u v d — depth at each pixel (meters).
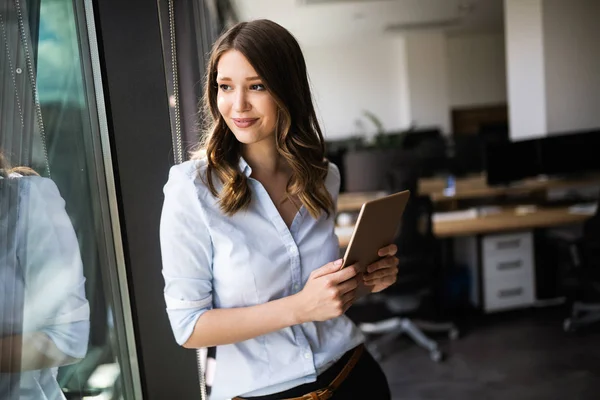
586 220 3.52
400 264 3.56
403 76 12.04
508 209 4.40
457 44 12.10
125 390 1.49
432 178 5.97
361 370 1.29
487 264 4.12
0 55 1.02
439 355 3.54
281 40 1.14
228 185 1.14
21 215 1.07
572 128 4.94
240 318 1.11
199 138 1.38
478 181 5.27
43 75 1.19
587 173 4.83
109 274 1.46
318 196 1.24
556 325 3.89
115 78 1.46
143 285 1.52
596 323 3.85
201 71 1.80
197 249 1.14
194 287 1.13
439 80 11.55
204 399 1.57
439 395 3.09
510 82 5.38
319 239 1.24
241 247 1.14
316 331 1.23
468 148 5.99
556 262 4.19
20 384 1.05
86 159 1.39
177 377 1.55
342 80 12.21
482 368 3.37
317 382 1.22
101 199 1.44
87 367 1.31
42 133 1.18
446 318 4.20
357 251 1.13
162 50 1.47
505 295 4.15
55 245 1.16
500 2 8.93
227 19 5.66
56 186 1.20
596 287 3.55
